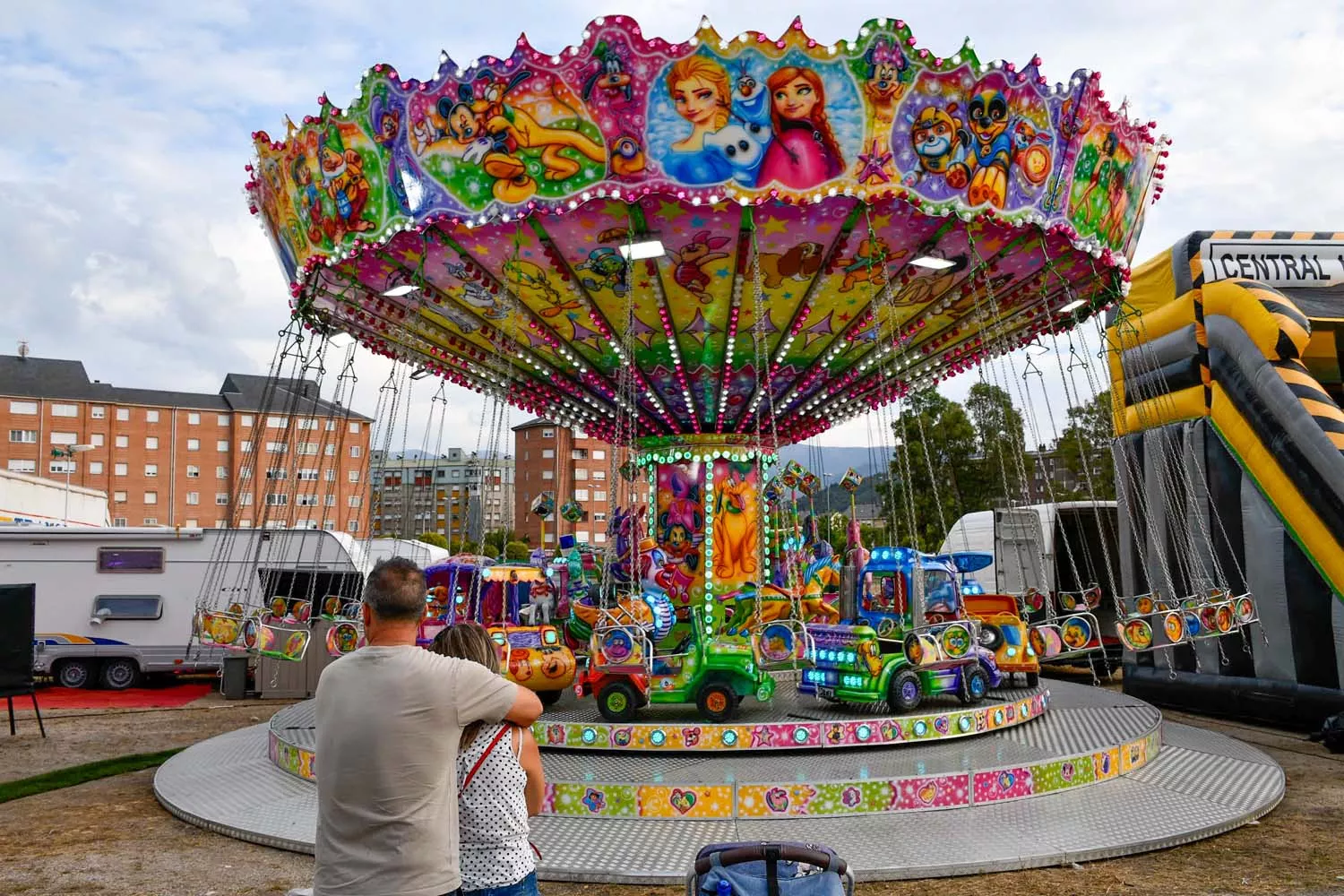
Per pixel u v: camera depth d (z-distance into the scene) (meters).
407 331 11.80
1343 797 8.75
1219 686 13.75
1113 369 16.17
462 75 7.99
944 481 33.78
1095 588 12.04
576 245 9.06
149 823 8.21
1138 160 9.77
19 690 13.20
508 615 11.12
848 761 8.77
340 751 3.15
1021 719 10.71
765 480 12.99
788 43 7.68
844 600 11.62
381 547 19.31
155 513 81.69
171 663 19.30
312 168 9.08
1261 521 12.99
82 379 83.19
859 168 7.94
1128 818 7.51
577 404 13.62
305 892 4.11
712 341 10.95
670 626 10.57
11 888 6.41
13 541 19.25
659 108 7.80
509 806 3.55
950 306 11.00
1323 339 14.12
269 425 84.88
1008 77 8.16
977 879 6.35
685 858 6.52
